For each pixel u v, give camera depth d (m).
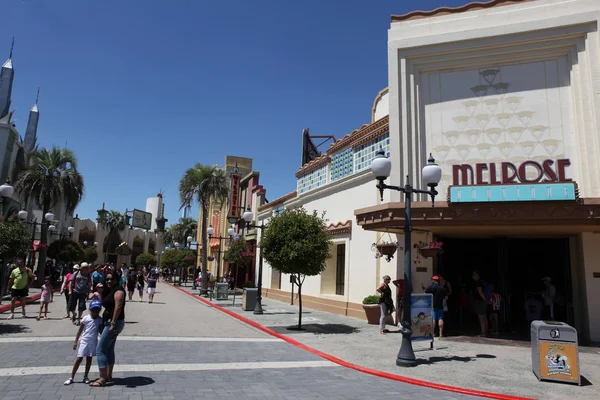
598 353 9.91
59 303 19.08
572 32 11.88
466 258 15.69
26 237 14.88
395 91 13.35
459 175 12.59
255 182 33.22
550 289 13.02
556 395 6.46
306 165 22.33
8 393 5.53
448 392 6.62
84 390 5.81
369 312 14.17
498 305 12.62
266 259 13.39
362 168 16.72
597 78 11.39
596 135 11.17
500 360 8.85
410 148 13.04
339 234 18.06
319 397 6.05
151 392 5.87
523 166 11.96
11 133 29.70
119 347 9.12
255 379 6.95
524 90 12.43
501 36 12.54
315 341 10.84
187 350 9.19
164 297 26.75
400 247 13.48
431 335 9.26
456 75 13.26
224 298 24.03
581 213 9.74
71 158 30.55
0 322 12.23
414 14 13.88
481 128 12.67
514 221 10.34
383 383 7.07
